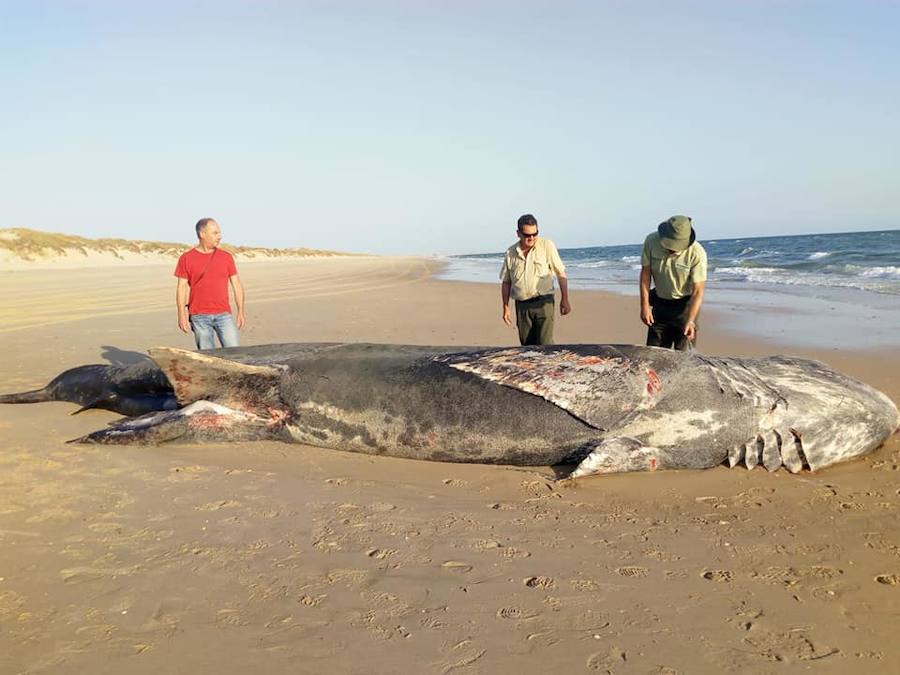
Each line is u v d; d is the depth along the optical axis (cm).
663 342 755
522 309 795
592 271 3841
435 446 588
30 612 312
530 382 586
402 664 279
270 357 682
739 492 498
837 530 420
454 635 301
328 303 1948
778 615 321
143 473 514
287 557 375
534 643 296
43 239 5631
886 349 976
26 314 1628
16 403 746
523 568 367
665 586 349
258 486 491
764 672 277
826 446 566
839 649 294
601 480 529
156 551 379
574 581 353
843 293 1834
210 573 354
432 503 467
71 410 716
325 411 616
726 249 6212
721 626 312
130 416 700
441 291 2422
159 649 286
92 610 315
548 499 482
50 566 358
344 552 383
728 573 363
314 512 443
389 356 651
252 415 631
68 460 543
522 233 764
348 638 297
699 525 432
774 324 1301
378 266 5472
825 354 968
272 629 303
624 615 320
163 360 636
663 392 573
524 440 574
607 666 280
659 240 703
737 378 589
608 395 573
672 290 717
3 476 499
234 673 271
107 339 1214
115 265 5619
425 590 341
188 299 823
